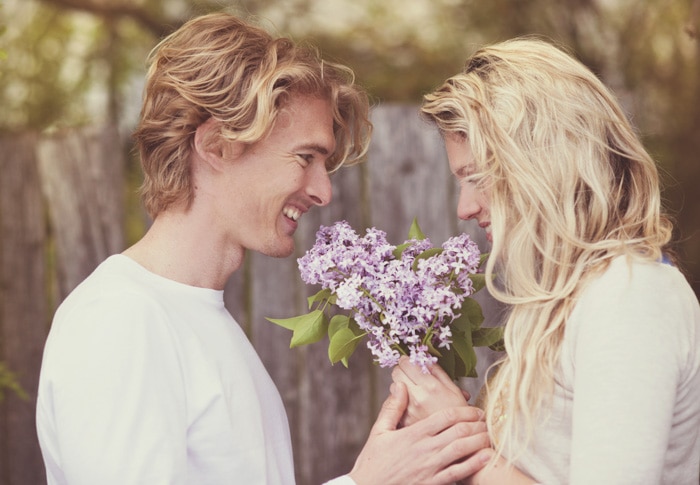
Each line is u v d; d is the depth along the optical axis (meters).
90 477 3.02
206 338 3.40
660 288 2.93
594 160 3.19
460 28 9.55
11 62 8.90
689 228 8.95
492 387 3.39
